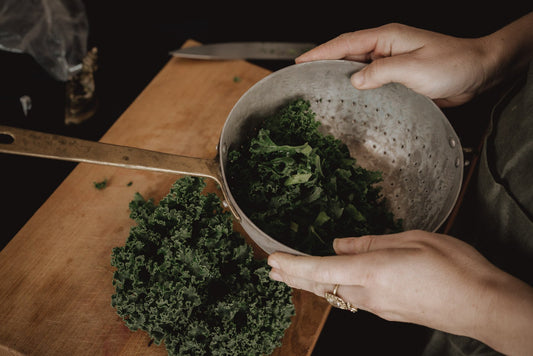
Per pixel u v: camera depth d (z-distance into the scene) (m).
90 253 1.21
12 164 2.27
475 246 1.10
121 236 1.24
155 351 1.09
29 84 2.31
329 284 0.90
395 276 0.81
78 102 2.34
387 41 1.21
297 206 1.12
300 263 0.86
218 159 1.03
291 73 1.13
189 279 1.01
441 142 1.12
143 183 1.33
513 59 1.18
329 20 2.96
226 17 2.96
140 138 1.42
